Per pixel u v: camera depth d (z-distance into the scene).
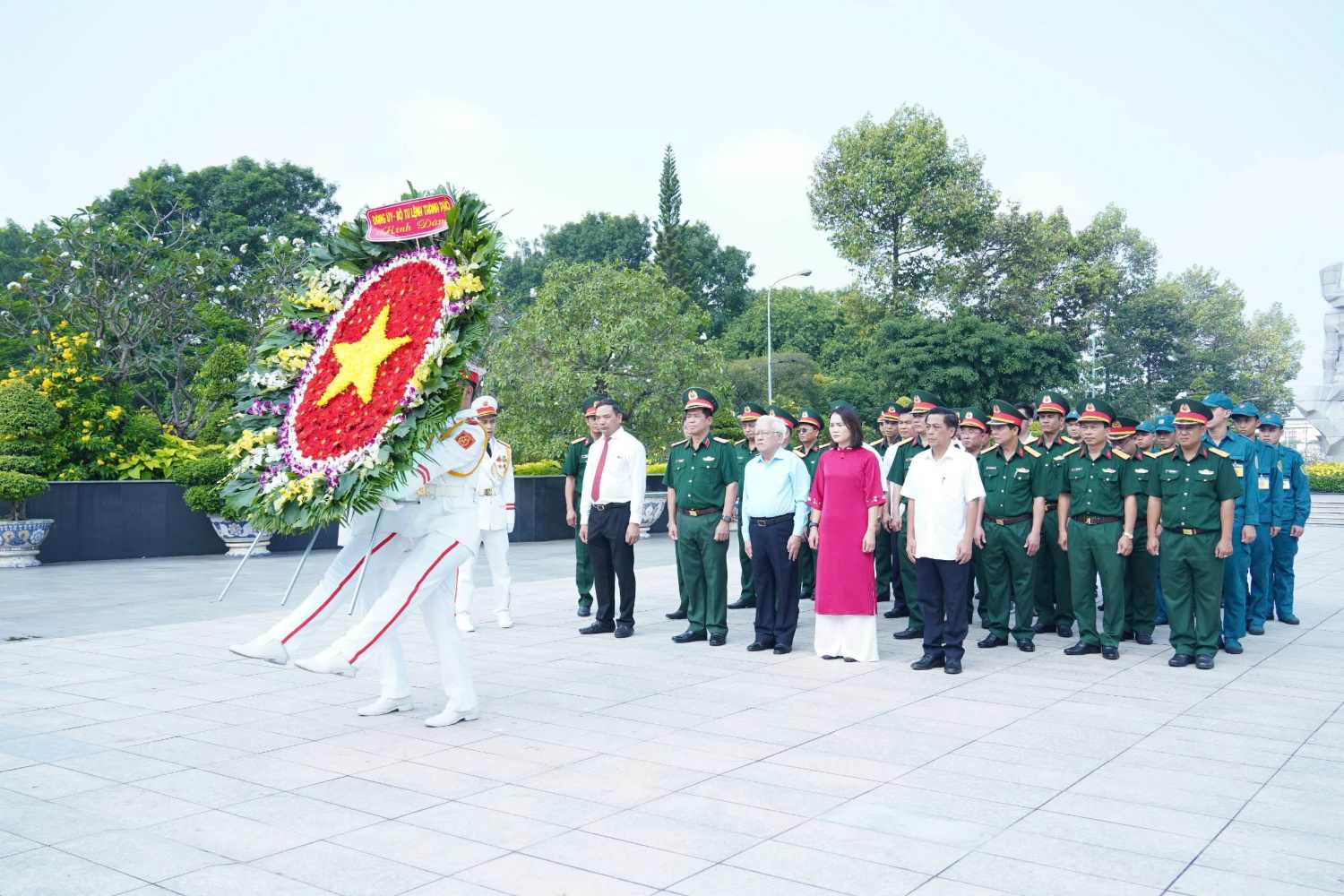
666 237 47.03
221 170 39.56
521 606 11.32
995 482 8.89
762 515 8.48
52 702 6.65
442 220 5.54
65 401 17.28
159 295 20.70
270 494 5.60
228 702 6.65
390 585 5.81
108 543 16.94
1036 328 44.78
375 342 5.58
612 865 3.89
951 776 5.02
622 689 7.04
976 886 3.70
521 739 5.72
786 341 56.31
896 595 10.88
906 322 38.47
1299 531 10.26
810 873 3.82
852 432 8.14
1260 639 9.42
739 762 5.25
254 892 3.64
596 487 9.23
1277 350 69.31
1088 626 8.56
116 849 4.07
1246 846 4.11
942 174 43.78
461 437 5.83
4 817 4.45
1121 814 4.48
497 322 29.19
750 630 9.80
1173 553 8.02
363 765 5.23
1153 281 60.97
